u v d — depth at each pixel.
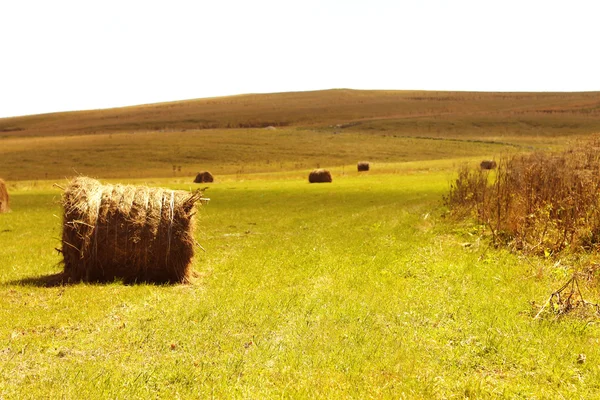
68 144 116.06
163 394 6.87
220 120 189.12
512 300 10.77
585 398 6.83
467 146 108.31
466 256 15.24
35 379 7.29
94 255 13.72
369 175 59.75
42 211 32.19
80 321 9.88
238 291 11.96
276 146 110.56
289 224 24.27
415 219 24.02
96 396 6.73
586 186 16.64
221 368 7.60
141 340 8.77
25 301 11.42
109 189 14.14
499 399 6.77
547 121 149.25
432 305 10.49
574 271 12.75
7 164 94.38
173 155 101.06
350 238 19.38
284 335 8.92
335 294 11.38
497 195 19.42
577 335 8.99
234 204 33.84
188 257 13.91
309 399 6.69
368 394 6.81
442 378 7.29
